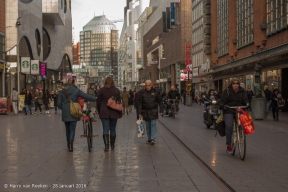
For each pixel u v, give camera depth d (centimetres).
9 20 4497
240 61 4072
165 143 1247
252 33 3684
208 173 789
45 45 6931
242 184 678
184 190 638
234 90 981
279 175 754
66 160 923
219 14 5069
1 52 4181
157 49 10000
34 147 1148
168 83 9006
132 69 14788
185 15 7381
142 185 671
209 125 1744
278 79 3177
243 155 908
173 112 2452
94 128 1794
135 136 1447
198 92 5703
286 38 2873
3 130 1688
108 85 1090
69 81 1080
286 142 1257
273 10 3131
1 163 883
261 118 2239
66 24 8425
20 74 4797
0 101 3045
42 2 6262
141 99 1216
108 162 895
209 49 5706
